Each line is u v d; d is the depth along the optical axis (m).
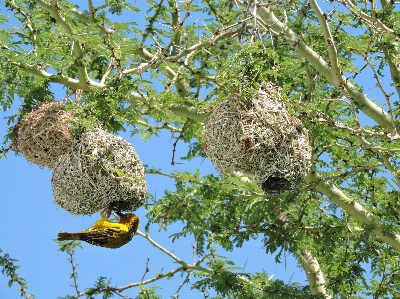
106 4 12.68
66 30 11.70
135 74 11.99
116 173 10.58
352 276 14.12
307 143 10.60
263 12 13.42
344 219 14.57
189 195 14.20
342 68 12.87
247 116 10.33
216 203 14.38
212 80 11.38
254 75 10.42
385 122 13.12
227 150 10.38
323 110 13.25
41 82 11.71
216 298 14.34
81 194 10.55
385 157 13.23
